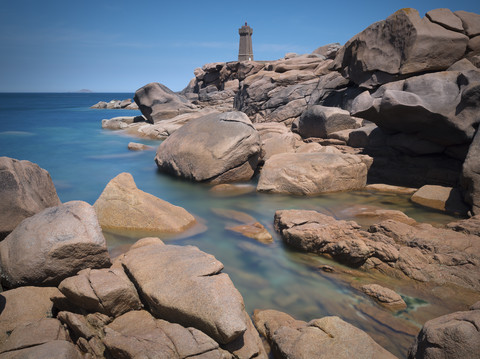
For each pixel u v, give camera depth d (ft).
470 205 26.14
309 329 12.17
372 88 44.91
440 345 10.71
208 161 36.83
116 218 24.22
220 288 12.35
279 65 72.28
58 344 10.82
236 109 78.84
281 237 23.00
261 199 31.71
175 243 21.86
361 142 41.45
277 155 36.76
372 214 25.95
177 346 10.91
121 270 14.35
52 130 83.10
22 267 14.08
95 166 45.98
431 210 27.40
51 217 15.34
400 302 15.25
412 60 39.75
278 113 62.49
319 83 59.26
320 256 20.22
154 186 36.32
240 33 165.27
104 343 11.41
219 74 143.64
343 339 11.50
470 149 26.43
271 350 12.68
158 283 12.94
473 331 10.45
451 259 17.49
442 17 39.83
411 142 35.40
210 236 23.18
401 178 35.37
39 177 21.40
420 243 18.80
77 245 14.37
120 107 184.75
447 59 39.32
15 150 56.59
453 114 29.96
